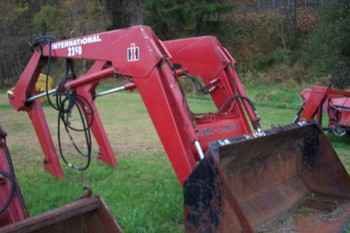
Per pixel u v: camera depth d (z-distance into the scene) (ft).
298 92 63.98
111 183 18.66
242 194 12.85
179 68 16.85
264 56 87.51
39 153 26.12
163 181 18.98
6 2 93.71
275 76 77.05
